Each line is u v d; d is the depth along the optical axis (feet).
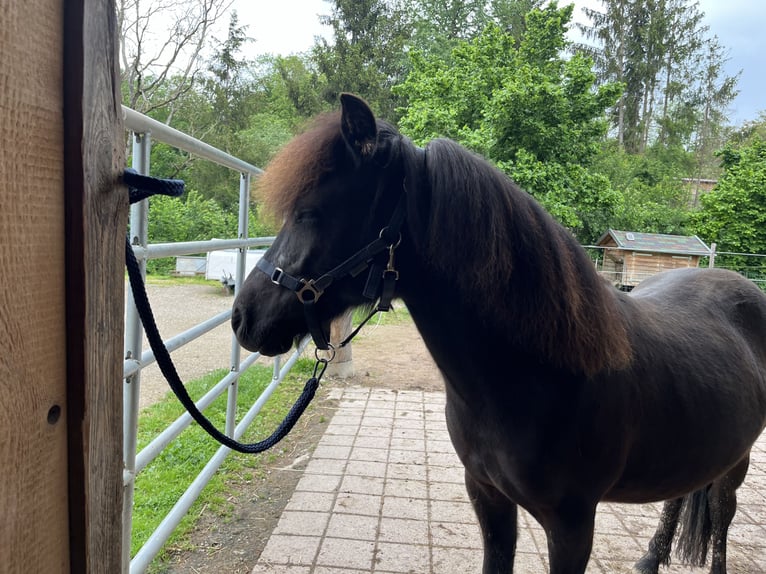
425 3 82.23
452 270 4.61
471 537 8.75
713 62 102.83
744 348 6.95
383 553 8.23
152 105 52.44
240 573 7.62
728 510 7.68
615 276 45.39
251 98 76.33
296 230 4.82
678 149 91.15
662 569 8.41
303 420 13.94
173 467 10.54
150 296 34.35
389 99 70.08
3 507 2.04
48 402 2.26
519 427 4.86
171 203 48.11
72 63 2.25
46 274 2.21
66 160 2.30
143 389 15.70
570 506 5.06
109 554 2.72
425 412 14.84
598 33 98.07
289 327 5.09
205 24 49.70
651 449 5.58
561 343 4.65
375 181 4.67
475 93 40.06
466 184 4.52
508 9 80.07
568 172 39.11
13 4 1.95
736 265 50.16
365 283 4.86
